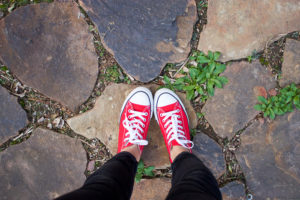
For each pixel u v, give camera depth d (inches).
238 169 67.6
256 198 67.0
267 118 67.2
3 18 64.5
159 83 67.6
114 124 66.8
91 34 65.5
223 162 67.1
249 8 65.7
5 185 66.1
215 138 67.5
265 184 67.1
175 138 62.5
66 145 66.4
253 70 66.2
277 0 66.1
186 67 66.6
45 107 66.5
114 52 65.3
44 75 65.7
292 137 67.0
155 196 66.1
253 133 67.1
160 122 66.5
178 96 67.7
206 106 67.1
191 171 49.5
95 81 66.1
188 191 42.9
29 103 66.4
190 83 66.3
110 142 67.0
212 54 64.7
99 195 39.5
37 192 66.2
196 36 66.4
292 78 66.4
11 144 66.2
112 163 51.1
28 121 66.3
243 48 65.7
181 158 56.6
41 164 66.3
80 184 66.4
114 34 65.1
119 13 64.9
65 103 66.1
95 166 67.2
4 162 65.9
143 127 65.1
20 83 66.0
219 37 65.7
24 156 66.1
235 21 65.7
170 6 65.1
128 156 55.8
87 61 65.7
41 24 65.1
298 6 66.1
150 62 65.7
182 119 65.6
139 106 65.4
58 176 66.4
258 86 66.4
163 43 65.6
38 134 66.2
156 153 67.3
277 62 66.7
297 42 66.6
